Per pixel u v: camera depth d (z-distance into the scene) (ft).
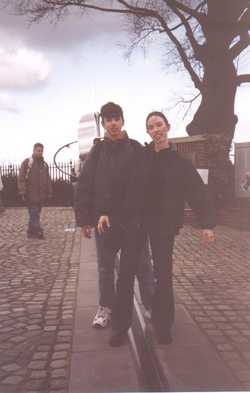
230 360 12.82
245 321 16.21
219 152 50.62
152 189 13.48
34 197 37.19
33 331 15.33
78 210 14.51
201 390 10.68
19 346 14.03
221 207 50.44
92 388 11.09
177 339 14.05
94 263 26.35
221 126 64.54
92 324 15.52
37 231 37.50
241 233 40.37
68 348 13.78
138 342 13.46
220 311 17.39
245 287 20.98
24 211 68.03
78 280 22.22
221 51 63.77
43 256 29.27
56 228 44.80
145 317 15.30
